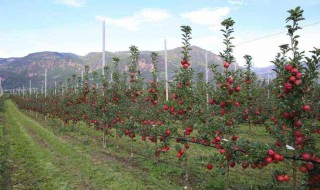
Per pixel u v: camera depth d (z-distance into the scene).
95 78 22.73
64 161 15.12
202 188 10.52
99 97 20.69
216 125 9.27
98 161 15.17
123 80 17.84
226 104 9.30
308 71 6.98
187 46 11.30
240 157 8.30
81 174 12.71
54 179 12.12
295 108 7.02
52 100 37.38
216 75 9.45
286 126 7.71
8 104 87.50
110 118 18.84
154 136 13.27
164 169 13.00
